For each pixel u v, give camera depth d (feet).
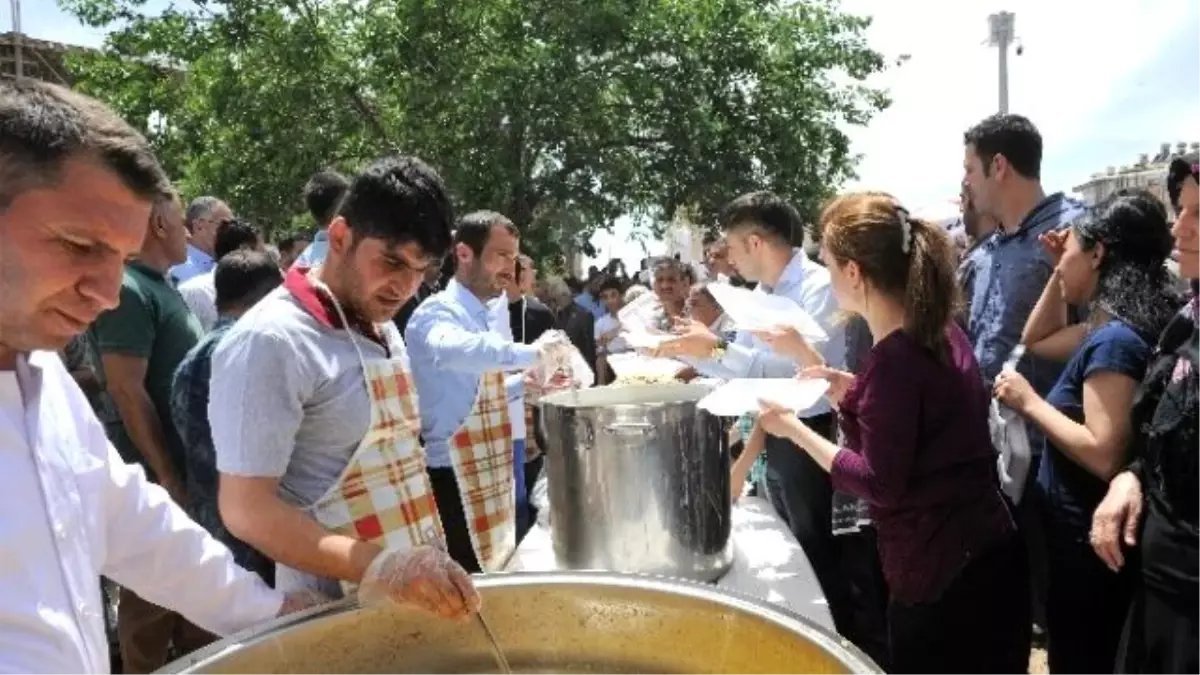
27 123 2.42
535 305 14.56
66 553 2.82
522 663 3.67
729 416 5.69
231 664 3.11
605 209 38.42
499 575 3.72
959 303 5.48
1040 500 6.75
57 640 2.70
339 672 3.42
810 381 5.77
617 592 3.58
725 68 38.27
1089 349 6.07
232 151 37.01
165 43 37.42
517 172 34.76
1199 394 4.82
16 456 2.73
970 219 9.65
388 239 4.22
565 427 5.16
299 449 4.34
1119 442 5.72
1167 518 4.96
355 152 37.11
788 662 3.06
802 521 7.88
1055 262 7.75
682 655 3.45
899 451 5.13
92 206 2.48
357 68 36.22
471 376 8.21
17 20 36.99
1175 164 5.30
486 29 35.27
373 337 4.62
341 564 3.93
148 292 8.48
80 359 10.34
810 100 39.78
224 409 4.11
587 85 34.19
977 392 5.40
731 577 5.58
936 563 5.27
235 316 8.57
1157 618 5.03
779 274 8.45
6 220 2.44
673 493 5.11
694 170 38.19
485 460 8.28
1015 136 8.55
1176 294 6.12
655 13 36.11
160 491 3.61
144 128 39.55
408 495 4.58
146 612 8.49
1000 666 5.41
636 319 9.58
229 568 3.73
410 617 3.55
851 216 5.51
